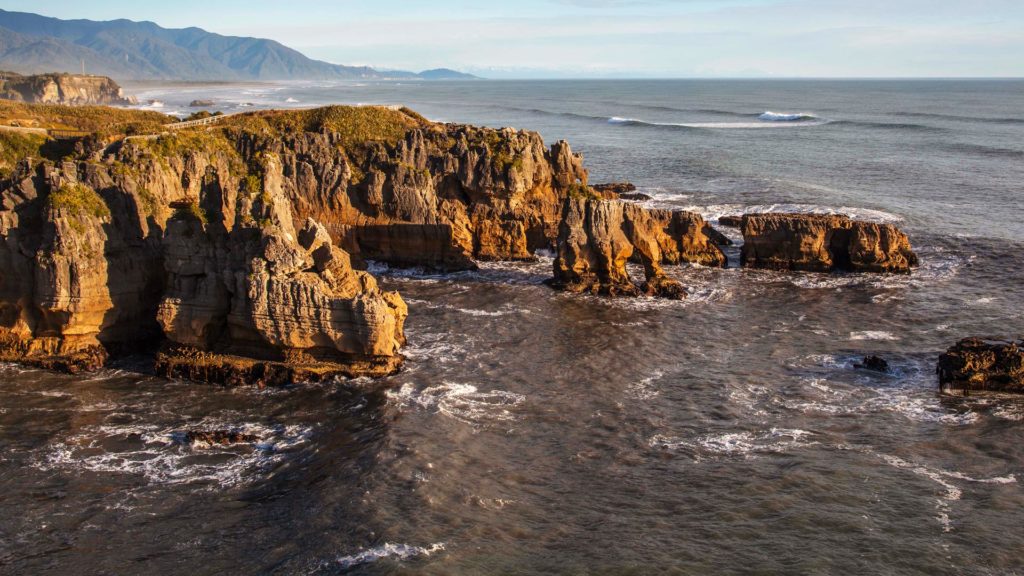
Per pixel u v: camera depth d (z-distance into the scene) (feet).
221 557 127.13
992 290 265.75
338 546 128.77
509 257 307.17
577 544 131.13
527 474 152.97
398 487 145.89
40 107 438.40
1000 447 162.81
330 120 365.81
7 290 199.21
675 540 132.77
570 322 239.09
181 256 193.47
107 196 206.59
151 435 166.30
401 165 298.15
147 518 138.00
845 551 130.00
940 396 187.01
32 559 126.82
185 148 293.23
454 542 130.21
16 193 201.57
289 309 189.16
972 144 602.85
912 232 333.01
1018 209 373.81
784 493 146.61
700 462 157.99
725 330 232.73
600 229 266.36
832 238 291.58
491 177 307.37
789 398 187.11
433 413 176.55
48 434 165.58
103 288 198.90
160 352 197.77
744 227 295.28
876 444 164.86
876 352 214.48
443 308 250.78
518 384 194.08
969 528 135.54
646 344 221.66
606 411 180.14
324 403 181.06
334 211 300.40
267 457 158.51
